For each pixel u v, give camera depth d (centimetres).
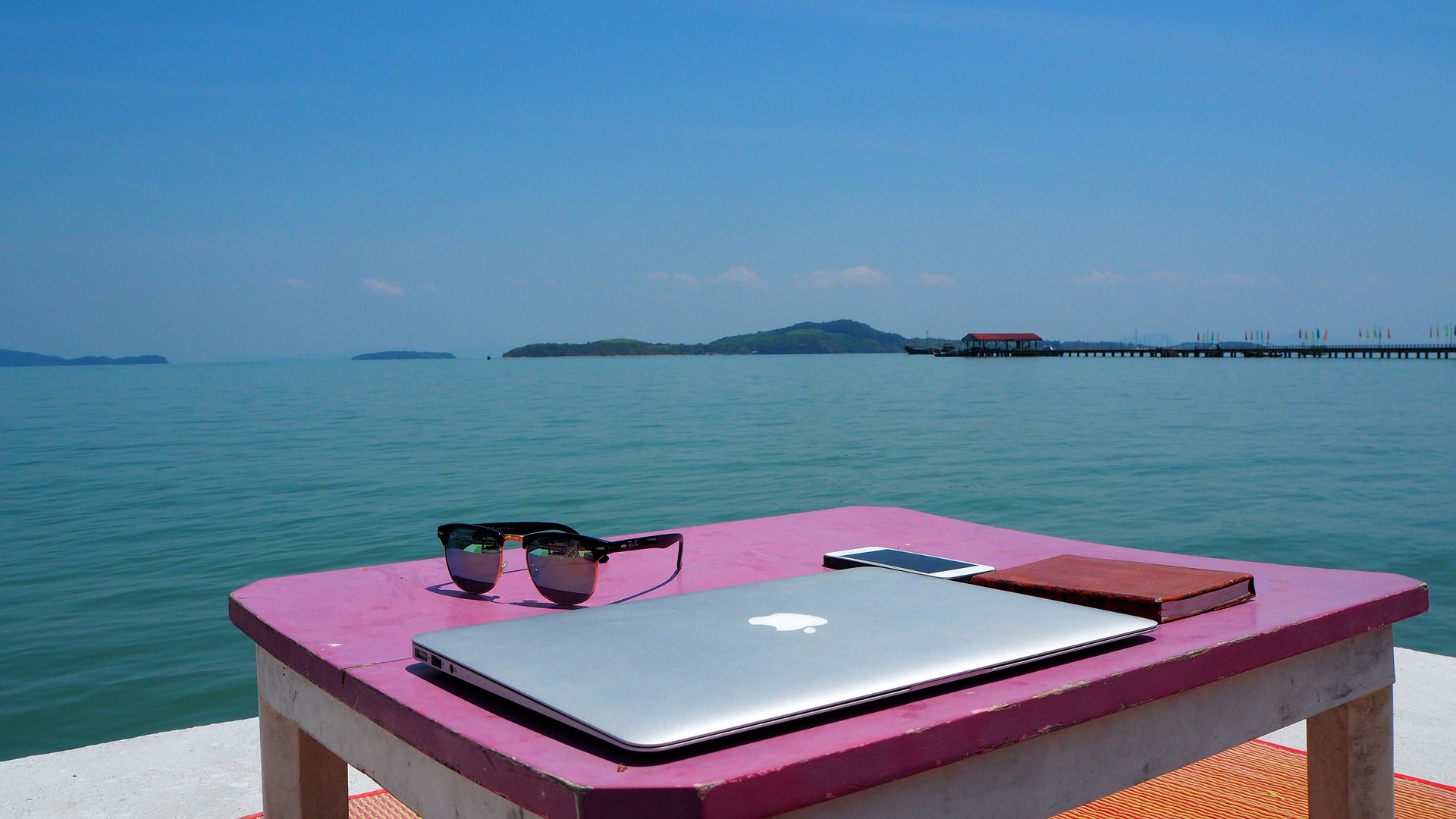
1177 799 207
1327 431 2223
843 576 135
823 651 95
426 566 173
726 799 69
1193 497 1216
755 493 1266
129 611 678
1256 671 115
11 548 919
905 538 193
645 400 4078
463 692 96
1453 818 197
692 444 1972
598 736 75
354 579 160
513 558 179
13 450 2022
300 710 123
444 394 4922
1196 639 109
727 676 88
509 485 1334
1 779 245
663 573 160
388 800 218
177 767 253
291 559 845
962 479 1408
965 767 87
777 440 2080
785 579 133
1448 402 3331
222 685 525
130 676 539
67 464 1695
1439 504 1138
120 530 1002
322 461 1673
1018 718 88
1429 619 638
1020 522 1050
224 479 1423
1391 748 135
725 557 173
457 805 88
